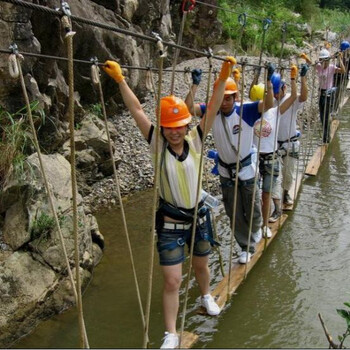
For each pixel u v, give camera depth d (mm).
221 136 3697
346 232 4785
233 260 4285
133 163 6395
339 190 5949
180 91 8812
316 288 3811
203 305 3445
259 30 14062
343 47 9211
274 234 4684
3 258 3502
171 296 2875
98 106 6637
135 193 5918
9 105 4457
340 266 4137
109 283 3916
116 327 3357
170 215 2852
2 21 4242
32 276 3457
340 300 3637
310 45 16125
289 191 5875
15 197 3775
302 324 3361
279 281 3934
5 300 3248
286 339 3207
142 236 4746
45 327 3338
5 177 3848
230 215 3996
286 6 20141
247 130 3678
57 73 5449
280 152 5074
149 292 2453
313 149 7582
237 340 3205
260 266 4180
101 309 3562
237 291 3791
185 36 11445
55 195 4004
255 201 3949
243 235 4074
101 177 5957
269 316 3463
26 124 4504
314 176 6434
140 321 3422
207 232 3027
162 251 2867
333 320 3393
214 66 10812
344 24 21297
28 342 3184
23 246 3611
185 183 2775
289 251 4430
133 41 7426
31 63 4578
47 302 3441
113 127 6762
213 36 11984
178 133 2705
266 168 4418
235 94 3613
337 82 8766
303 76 4695
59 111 5453
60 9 1807
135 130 7078
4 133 4125
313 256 4328
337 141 8062
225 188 3902
